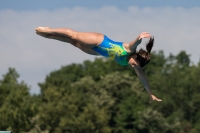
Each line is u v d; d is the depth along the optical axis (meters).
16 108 128.12
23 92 132.38
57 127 161.38
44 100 180.12
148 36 32.56
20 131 126.44
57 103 168.88
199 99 189.12
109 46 34.47
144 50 34.62
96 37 34.59
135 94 196.38
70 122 158.62
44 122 160.12
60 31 35.06
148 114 174.25
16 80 146.00
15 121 126.25
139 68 34.84
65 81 197.25
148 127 173.75
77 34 34.84
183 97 190.50
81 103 176.75
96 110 165.62
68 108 166.25
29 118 130.12
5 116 125.56
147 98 191.50
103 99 189.50
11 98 129.75
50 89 179.38
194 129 181.88
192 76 199.62
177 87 194.88
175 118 180.88
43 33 35.28
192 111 189.25
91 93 194.62
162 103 189.50
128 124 185.88
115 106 191.88
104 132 163.50
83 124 158.75
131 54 34.59
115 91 197.25
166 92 194.12
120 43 34.59
